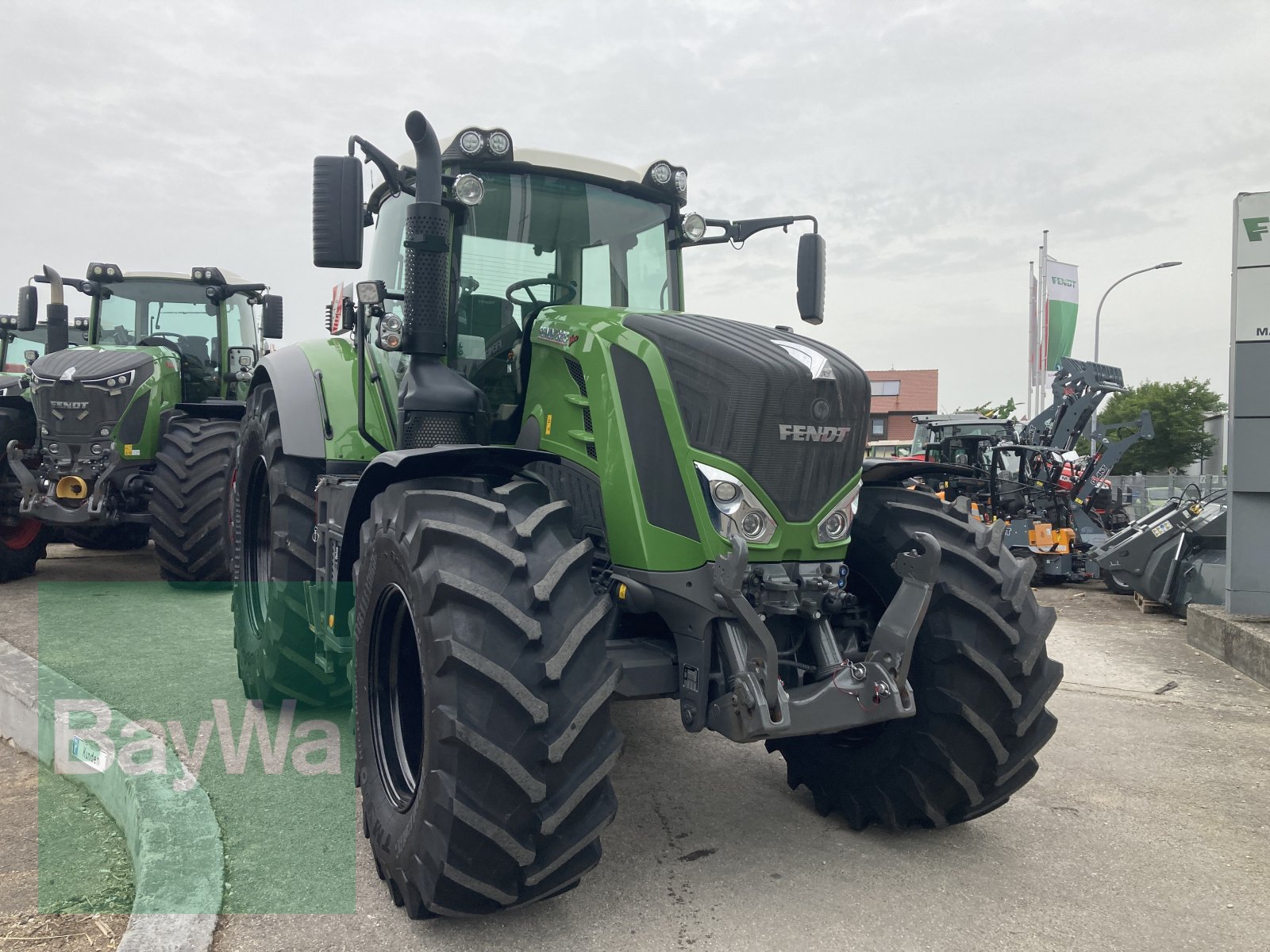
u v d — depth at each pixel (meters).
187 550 7.01
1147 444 38.16
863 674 2.70
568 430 3.09
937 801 3.03
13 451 7.50
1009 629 2.90
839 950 2.45
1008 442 11.36
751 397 2.63
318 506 3.92
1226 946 2.51
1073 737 4.42
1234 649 6.01
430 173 3.16
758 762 3.90
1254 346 6.36
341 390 4.02
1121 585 8.95
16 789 3.69
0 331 10.41
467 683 2.34
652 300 3.78
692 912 2.63
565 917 2.59
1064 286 22.03
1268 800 3.60
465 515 2.57
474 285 3.46
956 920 2.61
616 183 3.68
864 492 3.36
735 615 2.61
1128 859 3.04
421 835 2.39
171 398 7.86
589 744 2.39
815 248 3.63
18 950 2.47
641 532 2.76
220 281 8.84
